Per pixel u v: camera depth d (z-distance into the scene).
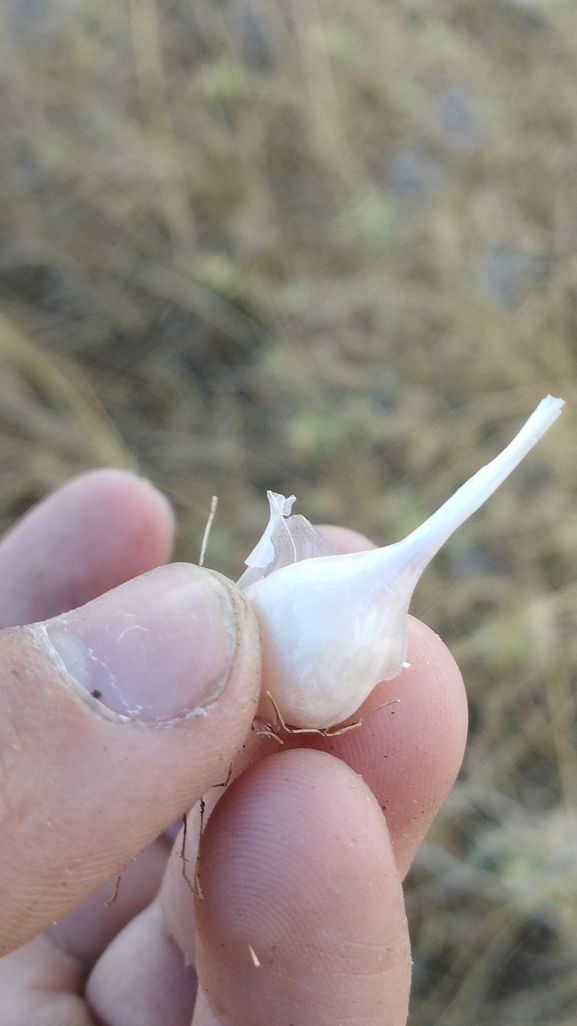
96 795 0.06
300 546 0.07
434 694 0.08
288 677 0.07
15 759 0.06
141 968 0.09
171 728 0.06
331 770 0.07
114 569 0.11
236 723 0.06
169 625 0.06
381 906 0.06
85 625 0.06
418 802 0.08
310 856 0.06
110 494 0.11
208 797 0.08
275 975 0.07
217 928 0.07
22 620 0.11
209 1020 0.07
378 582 0.07
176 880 0.09
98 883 0.06
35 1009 0.09
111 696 0.06
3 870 0.06
